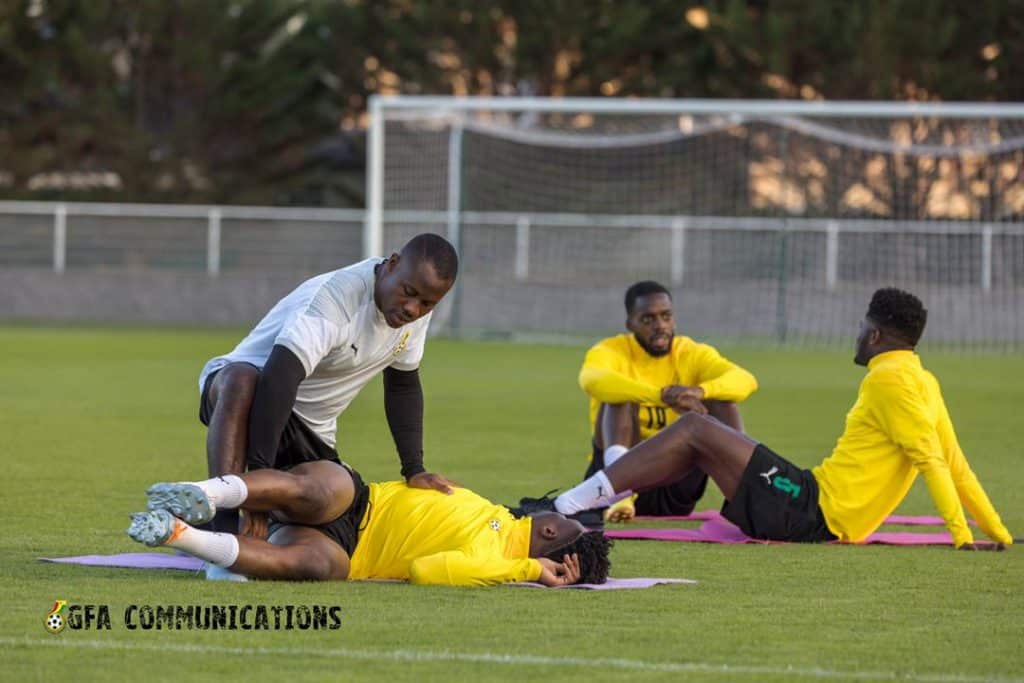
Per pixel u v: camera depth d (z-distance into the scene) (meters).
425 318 24.09
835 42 134.38
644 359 34.19
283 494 21.73
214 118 145.25
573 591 22.41
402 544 22.91
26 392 62.16
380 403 60.91
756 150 131.00
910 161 125.19
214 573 22.34
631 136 112.50
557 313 114.44
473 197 128.50
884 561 26.11
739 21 135.50
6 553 25.25
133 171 144.25
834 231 111.62
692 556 26.53
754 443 28.16
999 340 109.81
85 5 139.88
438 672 17.12
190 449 42.72
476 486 35.84
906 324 28.17
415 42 141.75
